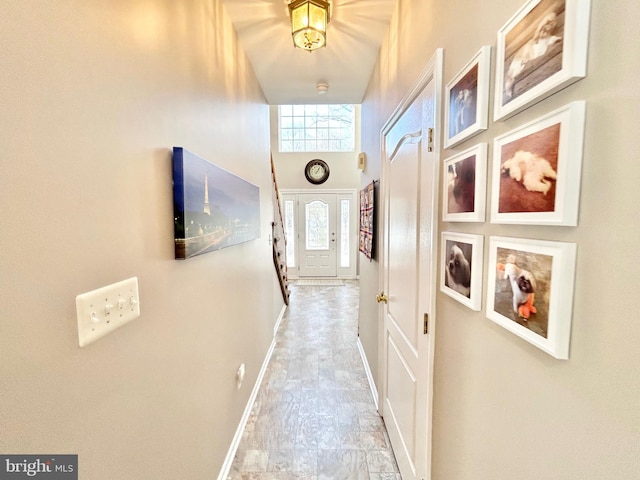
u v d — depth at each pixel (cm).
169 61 96
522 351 62
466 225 85
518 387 63
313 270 624
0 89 45
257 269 226
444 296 101
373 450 165
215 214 129
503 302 66
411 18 133
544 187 53
